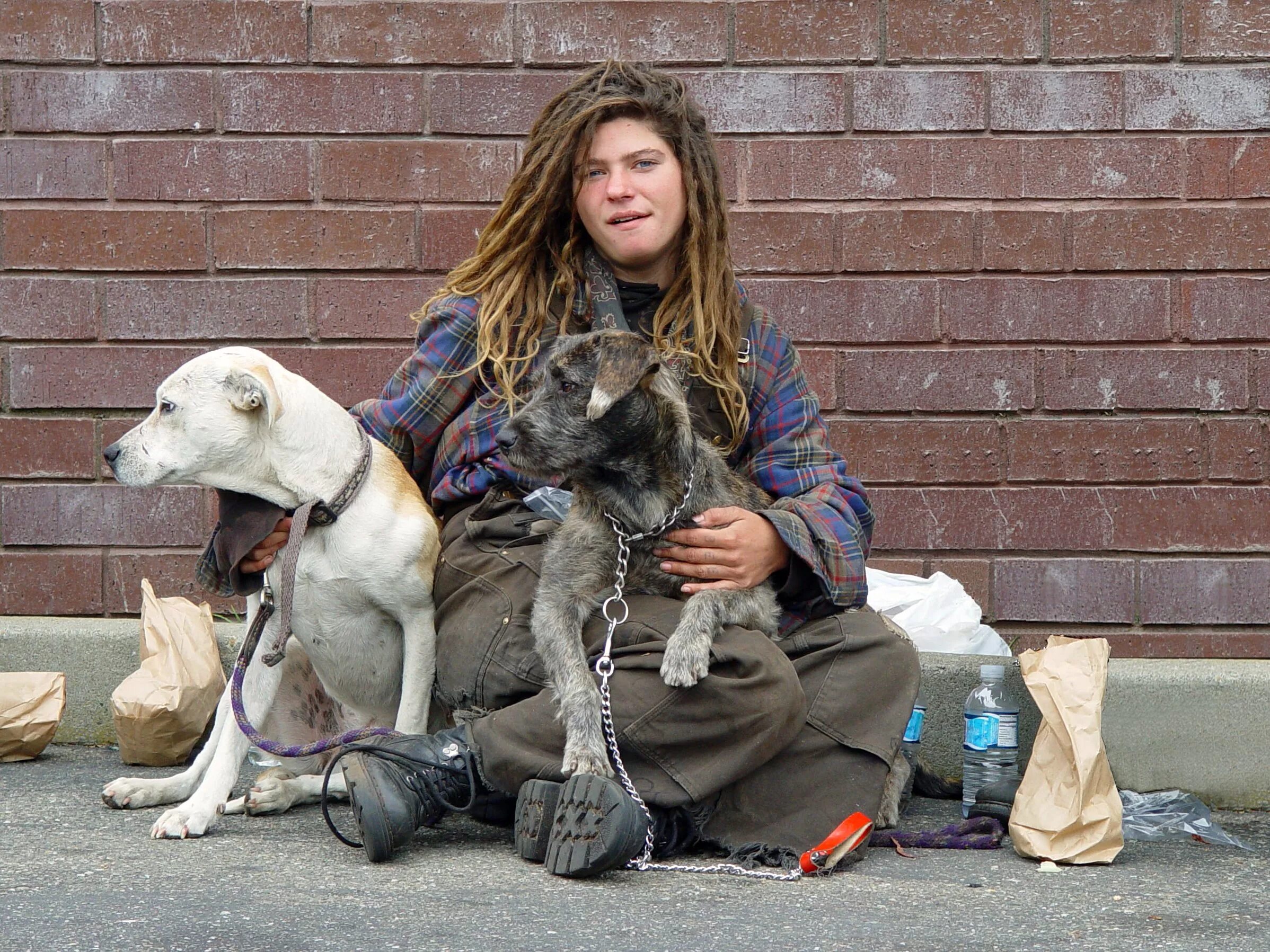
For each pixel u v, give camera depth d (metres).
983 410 7.16
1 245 7.26
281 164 7.27
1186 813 5.75
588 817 4.20
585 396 4.87
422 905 3.89
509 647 4.96
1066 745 4.86
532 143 5.55
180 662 6.21
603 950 3.50
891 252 7.18
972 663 6.43
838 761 4.75
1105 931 3.83
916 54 7.14
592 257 5.54
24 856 4.45
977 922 3.90
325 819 4.64
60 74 7.24
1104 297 7.12
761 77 7.20
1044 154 7.12
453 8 7.23
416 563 5.15
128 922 3.65
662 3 7.20
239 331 7.30
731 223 7.21
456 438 5.48
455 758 4.61
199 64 7.24
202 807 4.84
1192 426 7.09
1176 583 7.07
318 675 5.41
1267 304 7.07
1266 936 3.79
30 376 7.27
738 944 3.59
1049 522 7.13
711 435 5.43
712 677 4.50
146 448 4.92
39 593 7.28
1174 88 7.08
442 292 5.70
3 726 6.20
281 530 5.07
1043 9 7.10
